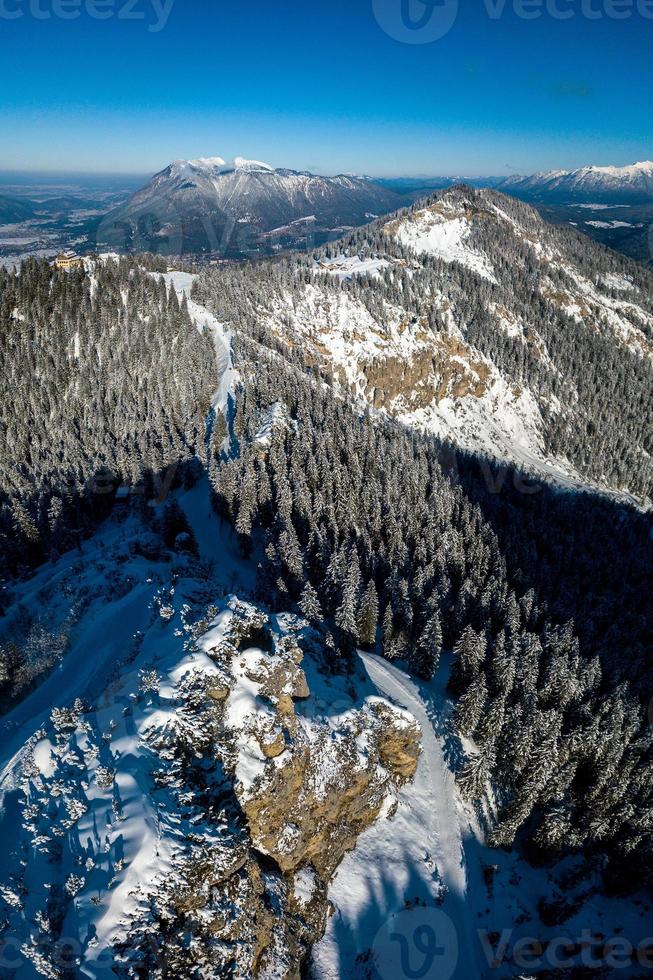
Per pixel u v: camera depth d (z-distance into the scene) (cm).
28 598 6075
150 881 2761
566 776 4588
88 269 14850
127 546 7025
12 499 6844
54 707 4062
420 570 6669
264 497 8000
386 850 4081
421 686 5606
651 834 4344
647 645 7431
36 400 10775
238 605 4284
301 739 3703
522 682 5400
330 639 4925
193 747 3431
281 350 13762
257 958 2956
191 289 14900
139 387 11275
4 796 3347
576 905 4228
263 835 3378
